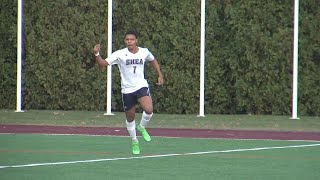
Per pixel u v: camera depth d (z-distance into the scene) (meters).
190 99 93.12
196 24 92.00
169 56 93.31
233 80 93.50
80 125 77.81
